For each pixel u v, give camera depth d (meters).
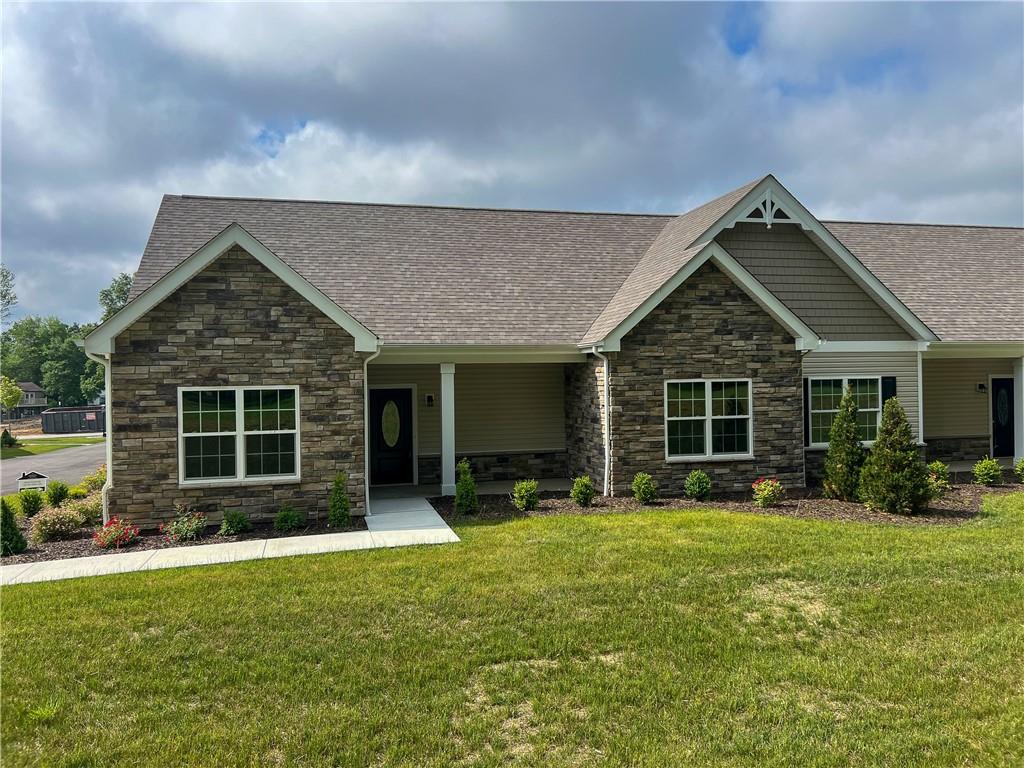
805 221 16.31
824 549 9.65
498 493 15.00
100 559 9.94
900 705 5.38
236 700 5.50
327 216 18.19
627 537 10.45
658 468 14.38
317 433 12.49
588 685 5.70
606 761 4.64
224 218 17.20
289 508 12.18
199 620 7.16
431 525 11.77
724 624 6.98
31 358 120.81
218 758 4.70
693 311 14.45
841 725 5.08
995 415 20.20
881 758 4.67
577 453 16.34
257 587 8.26
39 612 7.46
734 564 8.97
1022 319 18.16
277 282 12.27
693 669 6.00
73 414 63.84
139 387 11.76
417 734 4.97
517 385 17.28
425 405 16.77
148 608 7.55
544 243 18.77
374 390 16.56
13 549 10.46
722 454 14.66
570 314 16.03
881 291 16.61
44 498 15.02
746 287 14.49
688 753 4.73
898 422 12.60
